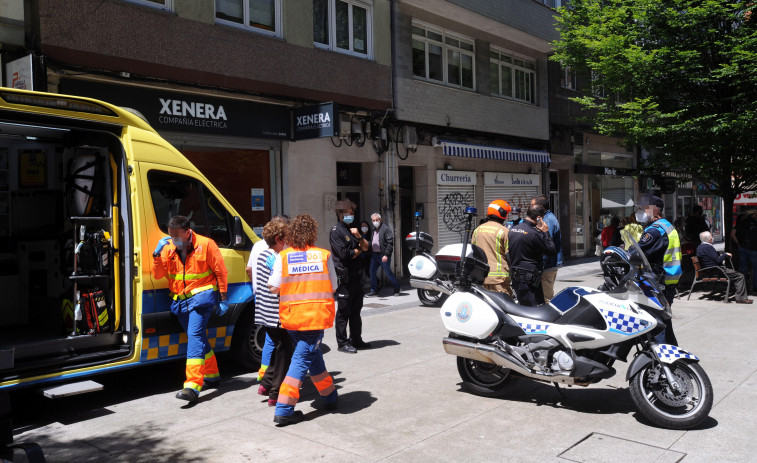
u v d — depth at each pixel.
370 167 14.49
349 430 4.73
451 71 16.84
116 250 5.74
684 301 11.21
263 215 12.00
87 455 4.28
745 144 13.52
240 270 6.53
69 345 5.40
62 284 6.15
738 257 13.35
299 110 12.02
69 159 6.18
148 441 4.55
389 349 7.55
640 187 26.48
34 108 5.09
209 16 10.60
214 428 4.83
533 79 20.38
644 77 13.92
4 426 3.55
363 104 13.77
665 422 4.66
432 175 16.03
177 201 6.12
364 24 14.15
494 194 18.45
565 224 22.16
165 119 9.98
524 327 5.17
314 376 5.13
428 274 10.58
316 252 5.02
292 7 12.09
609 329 4.82
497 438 4.54
